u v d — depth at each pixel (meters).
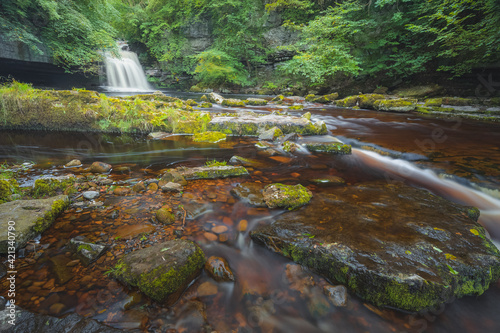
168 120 6.28
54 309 1.40
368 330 1.41
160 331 1.32
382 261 1.74
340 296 1.59
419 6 12.95
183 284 1.63
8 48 11.30
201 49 24.39
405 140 5.97
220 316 1.44
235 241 2.15
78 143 5.41
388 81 15.66
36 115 6.09
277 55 21.41
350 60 14.38
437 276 1.61
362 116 9.64
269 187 2.99
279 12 21.19
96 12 15.47
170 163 4.21
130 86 22.03
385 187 3.31
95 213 2.48
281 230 2.18
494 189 3.08
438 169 3.90
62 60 14.09
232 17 20.92
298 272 1.83
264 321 1.43
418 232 2.11
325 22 15.23
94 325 1.30
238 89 22.75
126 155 4.64
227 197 2.91
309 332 1.39
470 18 11.84
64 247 1.95
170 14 24.02
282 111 10.19
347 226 2.22
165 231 2.22
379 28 15.09
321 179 3.55
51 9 11.92
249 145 5.38
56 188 2.92
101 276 1.66
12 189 2.79
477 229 2.17
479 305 1.58
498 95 10.80
